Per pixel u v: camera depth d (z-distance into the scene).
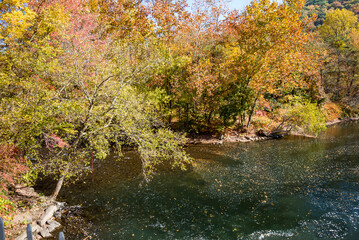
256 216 9.16
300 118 23.86
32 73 9.10
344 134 25.84
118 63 10.73
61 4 13.76
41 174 12.77
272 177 13.09
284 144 21.53
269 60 21.92
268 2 21.67
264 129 25.64
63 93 10.42
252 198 10.62
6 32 10.24
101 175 13.17
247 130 25.20
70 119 9.12
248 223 8.69
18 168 8.12
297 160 16.30
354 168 14.22
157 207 9.84
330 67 41.66
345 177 12.84
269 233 8.07
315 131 23.98
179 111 25.28
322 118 24.03
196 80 21.03
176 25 23.75
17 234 7.16
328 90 41.88
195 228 8.38
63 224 8.42
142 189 11.49
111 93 10.41
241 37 23.62
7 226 7.43
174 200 10.43
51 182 11.97
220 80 23.59
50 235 7.66
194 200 10.44
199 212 9.47
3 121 7.10
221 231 8.20
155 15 24.11
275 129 26.02
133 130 9.84
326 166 14.80
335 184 11.98
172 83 22.58
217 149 19.69
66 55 9.80
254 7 22.64
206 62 22.66
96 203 10.09
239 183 12.26
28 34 12.22
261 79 22.69
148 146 9.86
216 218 9.03
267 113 29.78
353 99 40.81
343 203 10.02
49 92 8.27
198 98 22.62
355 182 12.12
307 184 12.07
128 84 11.27
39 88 8.20
